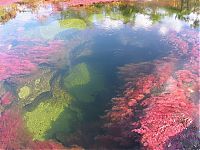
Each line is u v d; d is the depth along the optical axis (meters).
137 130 9.36
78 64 14.80
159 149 8.55
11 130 10.35
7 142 9.76
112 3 26.39
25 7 27.03
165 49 15.84
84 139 9.59
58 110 11.32
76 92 12.38
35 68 14.71
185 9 23.78
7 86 13.26
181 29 18.77
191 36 17.36
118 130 9.74
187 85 11.77
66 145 9.41
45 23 21.66
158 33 18.38
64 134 9.98
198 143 8.67
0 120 10.93
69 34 19.14
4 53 16.56
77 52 16.36
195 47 15.64
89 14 23.52
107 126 10.03
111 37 18.27
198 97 10.93
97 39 18.06
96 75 13.54
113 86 12.47
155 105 10.45
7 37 19.25
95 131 9.91
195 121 9.55
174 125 9.38
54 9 25.59
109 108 11.02
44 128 10.40
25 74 14.19
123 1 26.81
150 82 12.15
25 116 11.12
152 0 26.86
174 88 11.55
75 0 28.12
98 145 9.23
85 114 10.89
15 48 17.30
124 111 10.54
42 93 12.59
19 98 12.33
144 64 14.10
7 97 12.40
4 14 24.61
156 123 9.55
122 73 13.45
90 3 26.75
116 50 16.22
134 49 16.20
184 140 8.81
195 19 21.00
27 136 10.02
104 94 11.98
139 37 17.94
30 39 18.69
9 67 14.86
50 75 13.98
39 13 24.64
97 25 20.62
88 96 11.99
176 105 10.38
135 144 9.02
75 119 10.70
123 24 20.58
